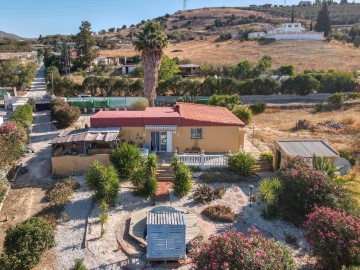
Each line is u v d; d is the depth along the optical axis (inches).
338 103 1959.9
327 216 585.6
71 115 1499.8
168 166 1011.3
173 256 629.3
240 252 495.8
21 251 575.8
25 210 812.0
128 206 832.3
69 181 931.3
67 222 762.2
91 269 612.7
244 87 2247.8
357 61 3587.6
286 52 4057.6
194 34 6407.5
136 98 1871.3
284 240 701.3
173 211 671.1
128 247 672.4
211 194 866.8
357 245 542.0
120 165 961.5
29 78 2987.2
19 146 1067.3
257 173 1028.5
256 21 7421.3
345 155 1067.3
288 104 2069.4
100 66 3752.5
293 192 761.0
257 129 1553.9
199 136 1149.1
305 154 943.0
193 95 2241.6
